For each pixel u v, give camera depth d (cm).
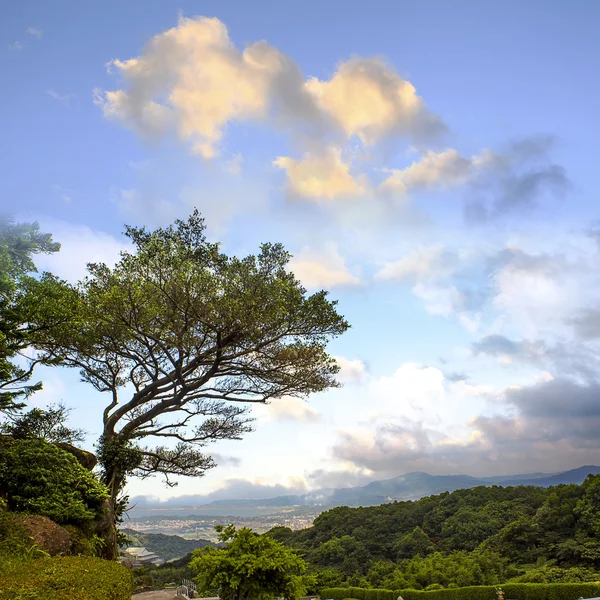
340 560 7688
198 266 1811
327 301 1873
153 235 1912
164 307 1758
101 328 1872
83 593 557
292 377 1980
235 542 1061
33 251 1881
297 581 1027
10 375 1423
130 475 2036
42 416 1667
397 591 4559
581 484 6041
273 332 1830
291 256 1814
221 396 2117
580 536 5456
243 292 1694
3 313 1441
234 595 1013
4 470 1329
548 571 4875
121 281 1805
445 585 5491
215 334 1867
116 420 2023
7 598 480
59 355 1800
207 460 2227
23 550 959
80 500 1433
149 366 2091
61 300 1543
